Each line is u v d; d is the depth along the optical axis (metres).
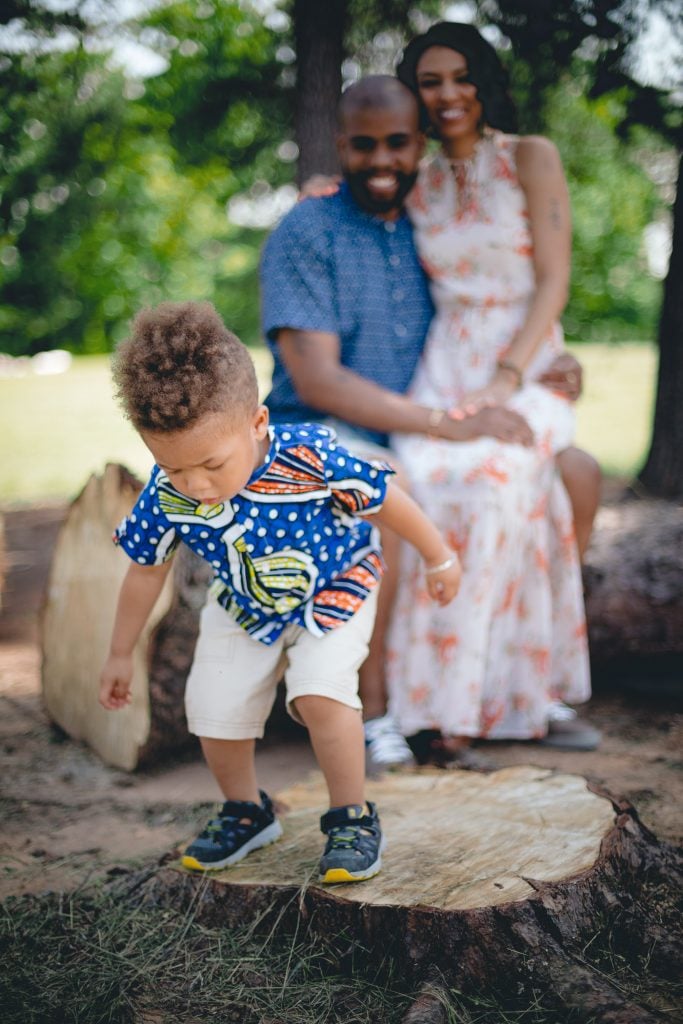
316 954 2.07
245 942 2.14
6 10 4.38
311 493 2.13
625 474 7.89
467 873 2.14
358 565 2.28
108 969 2.10
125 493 3.20
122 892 2.37
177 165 6.77
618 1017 1.83
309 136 5.56
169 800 3.01
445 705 3.09
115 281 22.53
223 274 22.56
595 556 3.72
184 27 5.77
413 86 3.30
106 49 5.27
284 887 2.15
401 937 2.01
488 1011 1.91
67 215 8.18
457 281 3.35
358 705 2.23
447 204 3.34
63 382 16.78
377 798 2.58
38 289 21.09
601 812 2.41
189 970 2.09
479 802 2.51
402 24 5.32
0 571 5.86
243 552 2.12
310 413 3.34
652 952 2.07
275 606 2.20
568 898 2.06
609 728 3.50
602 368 14.50
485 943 1.98
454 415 3.11
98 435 11.99
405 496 2.25
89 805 2.98
